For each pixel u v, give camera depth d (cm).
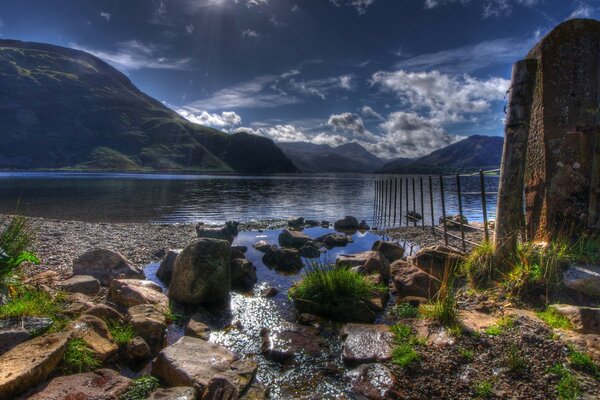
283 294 1100
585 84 938
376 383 591
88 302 845
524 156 877
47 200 4397
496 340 657
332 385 619
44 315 709
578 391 521
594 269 802
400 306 916
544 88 984
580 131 933
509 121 879
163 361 627
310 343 760
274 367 682
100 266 1132
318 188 8325
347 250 1773
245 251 1655
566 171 950
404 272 1044
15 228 974
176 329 845
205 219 2975
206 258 1009
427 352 655
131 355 681
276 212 3550
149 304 873
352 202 4709
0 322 646
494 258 908
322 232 2328
